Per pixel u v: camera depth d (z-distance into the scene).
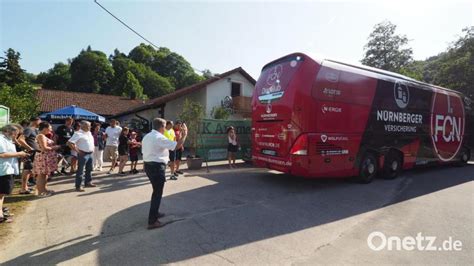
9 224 4.45
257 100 8.23
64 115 11.90
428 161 10.33
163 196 6.30
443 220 5.09
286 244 3.91
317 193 6.93
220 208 5.46
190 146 11.96
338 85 7.21
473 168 12.38
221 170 10.09
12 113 12.00
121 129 9.24
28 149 6.22
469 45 22.47
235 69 22.09
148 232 4.18
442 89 11.21
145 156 4.39
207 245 3.79
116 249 3.61
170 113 21.67
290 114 6.89
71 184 7.36
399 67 34.66
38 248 3.62
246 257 3.48
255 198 6.30
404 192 7.30
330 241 4.06
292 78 6.97
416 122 9.66
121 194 6.34
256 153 8.26
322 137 6.86
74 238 3.94
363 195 6.83
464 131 12.33
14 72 31.05
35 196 6.09
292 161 6.83
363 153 7.89
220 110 19.78
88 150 6.76
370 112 7.98
